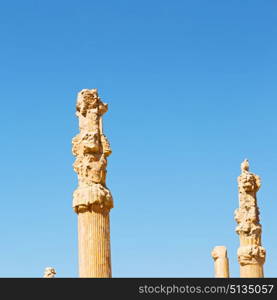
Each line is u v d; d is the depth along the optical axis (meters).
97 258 31.20
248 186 48.25
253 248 47.22
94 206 31.72
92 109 32.94
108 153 32.97
